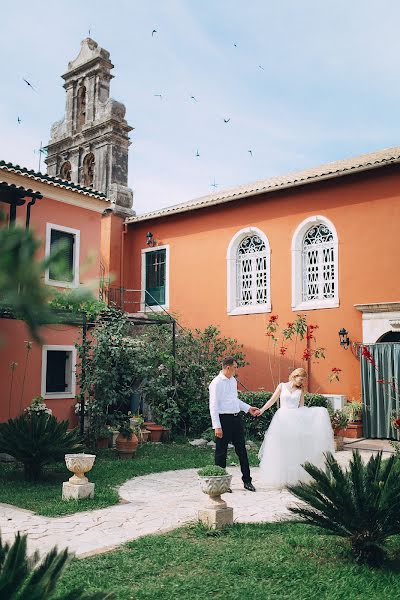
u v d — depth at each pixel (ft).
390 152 54.75
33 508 22.91
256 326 53.67
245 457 26.86
